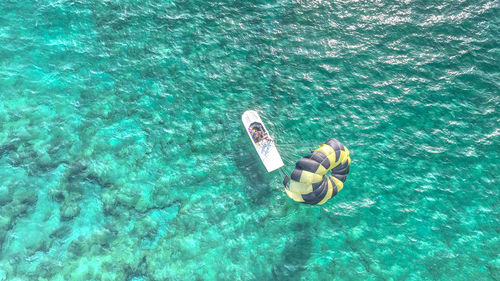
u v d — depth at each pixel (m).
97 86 26.66
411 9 30.25
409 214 23.14
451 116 26.14
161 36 28.91
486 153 24.84
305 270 21.62
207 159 24.81
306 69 28.05
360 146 25.28
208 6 30.48
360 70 27.94
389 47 28.75
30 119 25.05
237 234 22.61
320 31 29.55
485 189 23.72
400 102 26.70
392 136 25.61
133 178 23.88
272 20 30.06
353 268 21.59
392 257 21.84
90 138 24.83
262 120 26.11
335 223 23.08
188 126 25.81
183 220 22.80
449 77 27.50
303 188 20.72
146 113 26.03
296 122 26.08
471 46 28.58
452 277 21.12
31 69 26.72
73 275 20.67
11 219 21.89
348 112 26.45
